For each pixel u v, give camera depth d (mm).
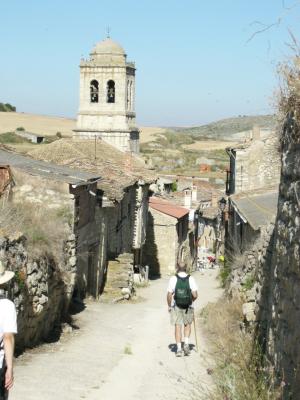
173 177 82500
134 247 37438
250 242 18797
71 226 20438
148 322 20359
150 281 40219
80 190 21656
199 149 152750
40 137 118688
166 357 14305
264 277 12047
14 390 10750
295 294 7957
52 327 16953
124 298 26453
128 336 17406
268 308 10398
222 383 9328
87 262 23906
